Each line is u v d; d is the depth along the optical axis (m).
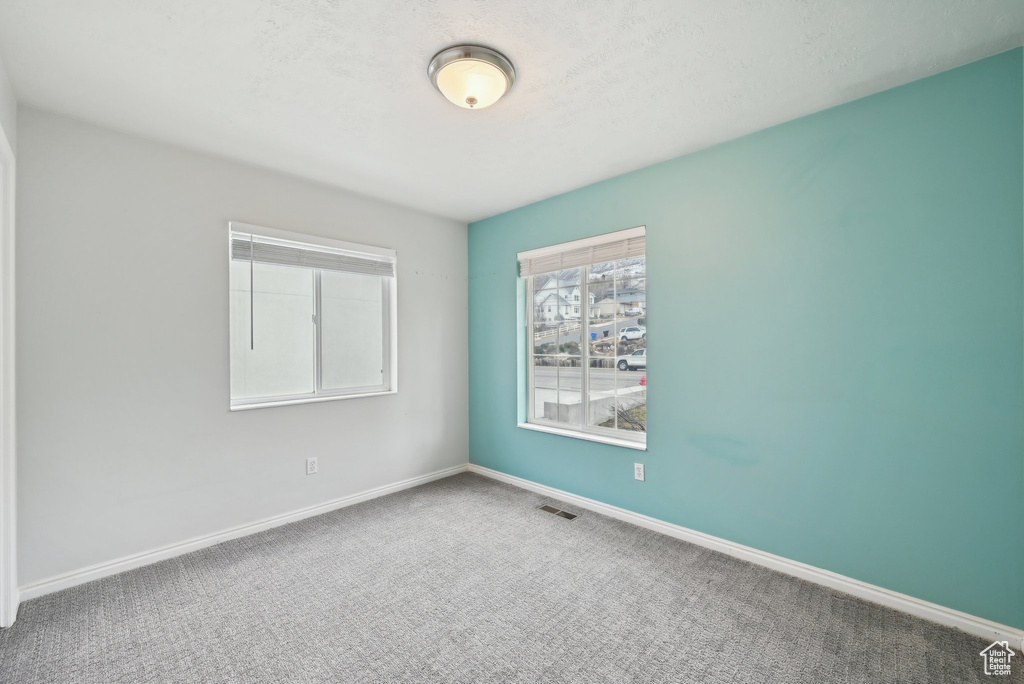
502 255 3.87
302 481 3.06
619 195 3.02
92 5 1.48
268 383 3.01
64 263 2.20
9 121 1.90
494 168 2.90
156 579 2.28
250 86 1.98
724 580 2.27
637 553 2.56
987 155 1.80
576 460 3.31
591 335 3.31
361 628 1.90
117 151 2.37
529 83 1.96
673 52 1.76
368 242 3.44
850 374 2.14
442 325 3.97
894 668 1.65
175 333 2.54
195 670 1.65
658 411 2.84
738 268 2.49
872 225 2.07
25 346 2.10
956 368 1.88
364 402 3.41
